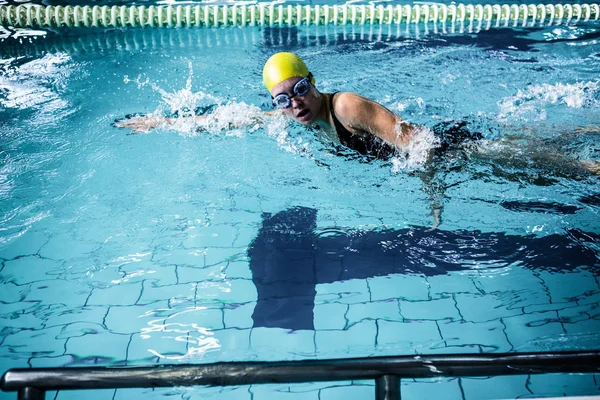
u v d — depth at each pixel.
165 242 2.87
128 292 2.55
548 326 2.30
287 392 2.07
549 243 2.78
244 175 3.36
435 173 3.21
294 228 2.94
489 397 2.03
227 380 1.31
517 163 3.28
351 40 5.45
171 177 3.37
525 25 5.77
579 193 3.10
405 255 2.73
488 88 4.29
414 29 5.75
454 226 2.91
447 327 2.32
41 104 4.21
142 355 2.21
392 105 4.00
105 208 3.12
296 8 5.95
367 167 3.35
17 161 3.52
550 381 2.09
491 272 2.62
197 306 2.46
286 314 2.40
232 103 4.17
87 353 2.22
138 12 5.89
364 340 2.26
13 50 5.27
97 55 5.15
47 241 2.89
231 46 5.36
